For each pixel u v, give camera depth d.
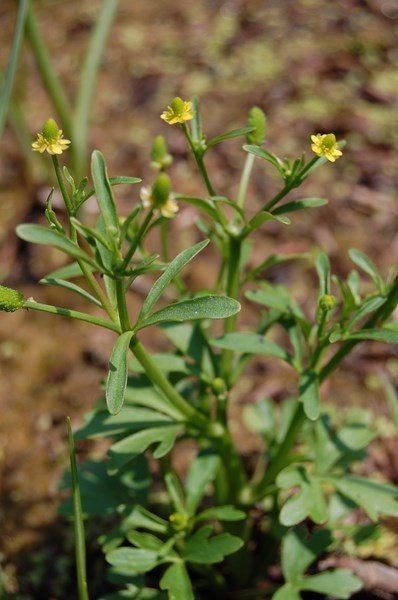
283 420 0.36
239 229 0.30
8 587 0.37
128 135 0.54
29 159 0.51
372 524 0.34
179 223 0.48
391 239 0.46
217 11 0.64
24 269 0.48
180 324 0.32
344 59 0.58
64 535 0.38
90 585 0.36
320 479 0.31
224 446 0.32
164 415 0.31
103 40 0.47
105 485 0.34
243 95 0.55
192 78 0.57
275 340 0.43
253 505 0.35
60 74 0.60
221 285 0.33
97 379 0.43
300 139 0.52
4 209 0.51
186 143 0.52
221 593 0.35
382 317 0.29
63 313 0.27
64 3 0.68
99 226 0.28
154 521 0.31
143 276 0.46
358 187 0.49
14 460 0.40
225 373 0.32
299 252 0.46
